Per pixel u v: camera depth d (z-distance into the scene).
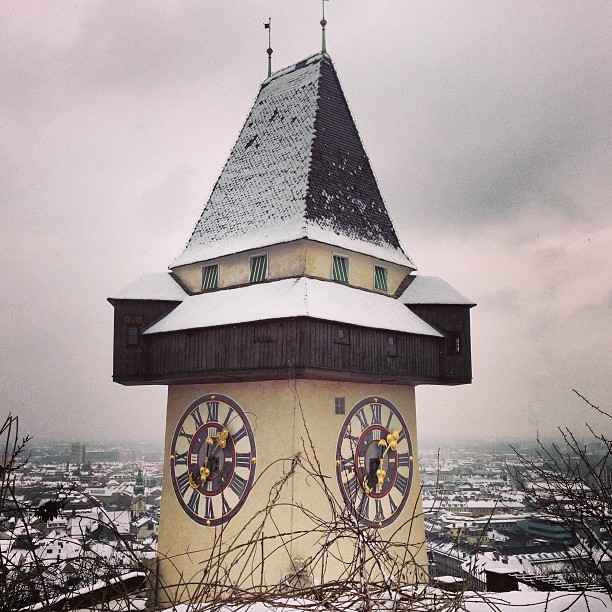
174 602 6.14
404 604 6.46
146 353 21.73
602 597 7.35
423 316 22.53
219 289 22.16
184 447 21.84
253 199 23.12
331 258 21.02
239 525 19.48
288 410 19.05
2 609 6.00
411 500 21.88
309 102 24.00
